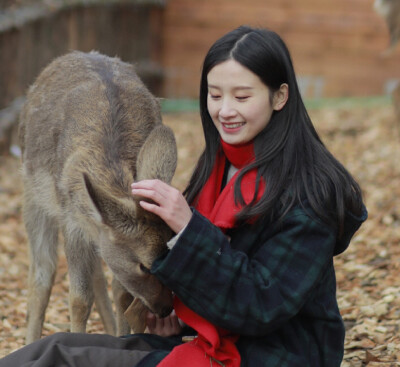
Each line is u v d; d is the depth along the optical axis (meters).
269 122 3.21
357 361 4.35
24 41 10.72
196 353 3.02
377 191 7.91
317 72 16.75
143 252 3.48
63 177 4.11
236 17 16.56
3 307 5.79
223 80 3.13
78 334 3.17
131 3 14.61
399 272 5.74
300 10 16.59
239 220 3.09
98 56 4.95
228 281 2.91
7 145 10.59
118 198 3.61
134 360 3.01
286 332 3.11
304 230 3.00
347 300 5.41
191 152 10.90
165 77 16.52
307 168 3.11
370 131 10.80
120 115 4.16
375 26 16.47
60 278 6.63
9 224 7.93
